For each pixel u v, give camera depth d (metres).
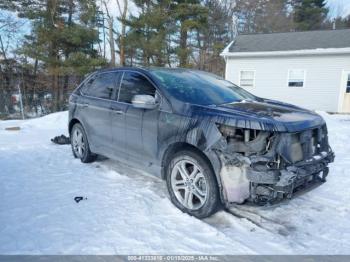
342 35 16.31
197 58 29.55
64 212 3.35
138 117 3.89
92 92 5.03
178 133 3.37
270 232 3.04
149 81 3.94
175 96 3.60
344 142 7.03
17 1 23.34
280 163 2.91
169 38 24.23
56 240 2.80
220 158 3.00
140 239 2.85
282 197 2.87
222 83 4.49
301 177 2.96
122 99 4.31
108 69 4.87
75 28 22.05
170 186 3.56
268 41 17.69
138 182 4.35
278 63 16.20
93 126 4.86
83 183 4.27
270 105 3.79
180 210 3.45
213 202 3.14
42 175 4.59
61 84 24.53
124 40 23.41
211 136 3.07
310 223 3.23
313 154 3.32
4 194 3.84
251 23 33.12
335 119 11.22
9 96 24.06
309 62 15.54
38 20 22.20
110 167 5.04
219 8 30.17
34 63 24.34
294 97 16.14
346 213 3.46
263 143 2.92
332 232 3.05
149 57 24.17
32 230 2.96
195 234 2.96
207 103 3.56
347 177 4.62
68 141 6.88
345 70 14.88
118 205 3.56
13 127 9.56
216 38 30.25
